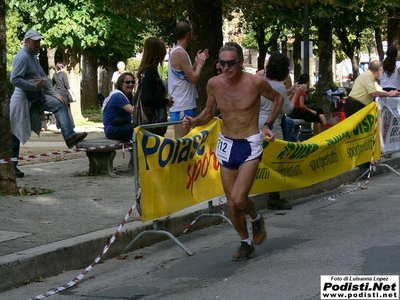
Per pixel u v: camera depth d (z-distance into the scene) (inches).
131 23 1034.7
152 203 309.6
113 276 282.5
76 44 1037.8
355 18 793.6
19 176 477.1
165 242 338.0
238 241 335.6
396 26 865.5
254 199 406.6
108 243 307.3
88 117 1243.8
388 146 529.0
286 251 305.9
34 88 451.8
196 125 294.4
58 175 488.1
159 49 410.6
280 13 721.6
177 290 257.0
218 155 289.6
